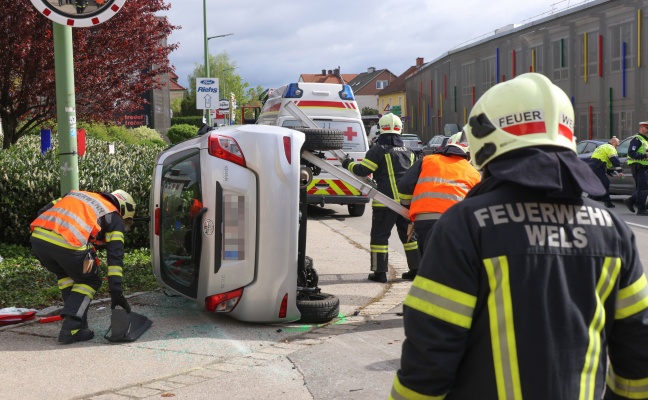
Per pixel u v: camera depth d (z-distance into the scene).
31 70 11.42
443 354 1.79
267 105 17.12
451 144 6.36
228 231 5.68
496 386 1.78
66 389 4.46
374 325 6.06
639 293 1.89
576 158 1.89
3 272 7.71
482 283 1.81
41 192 8.98
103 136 26.81
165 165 6.17
